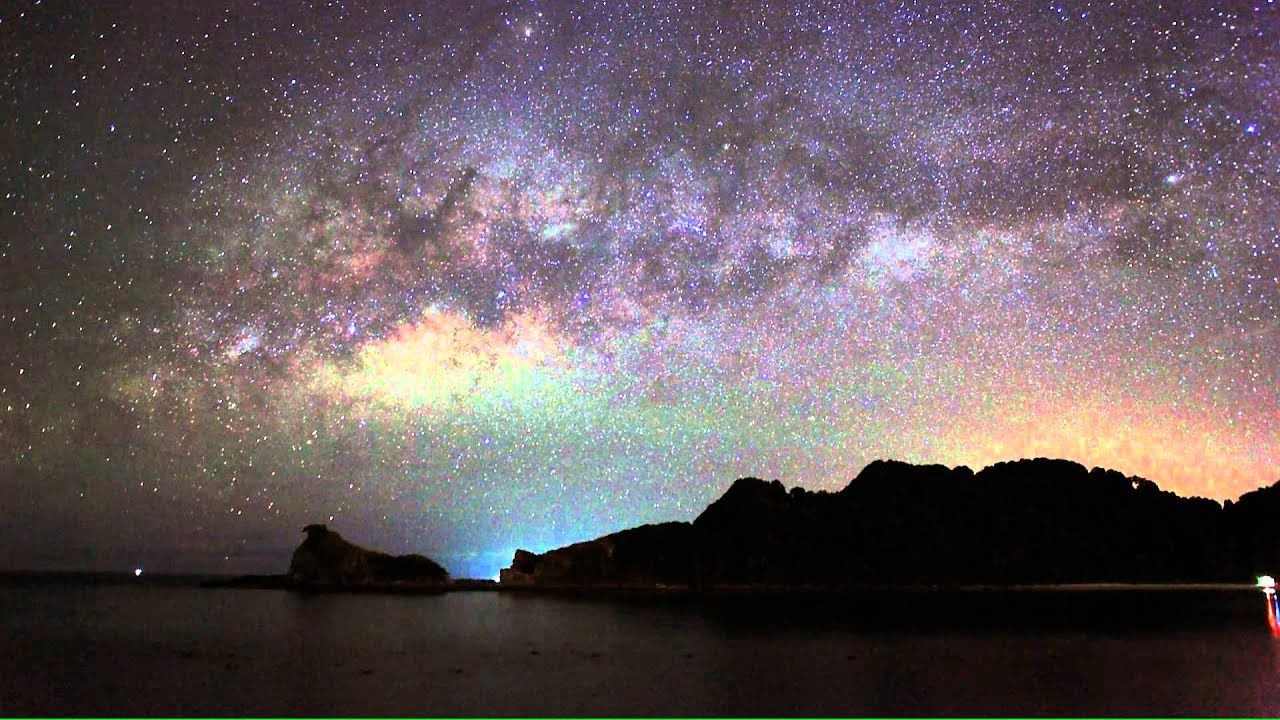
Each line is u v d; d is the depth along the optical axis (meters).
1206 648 26.02
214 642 29.22
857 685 19.95
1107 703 17.72
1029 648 26.39
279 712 17.19
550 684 20.20
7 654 26.12
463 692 19.22
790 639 29.19
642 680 20.75
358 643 28.73
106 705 18.05
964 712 17.00
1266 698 18.22
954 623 34.41
